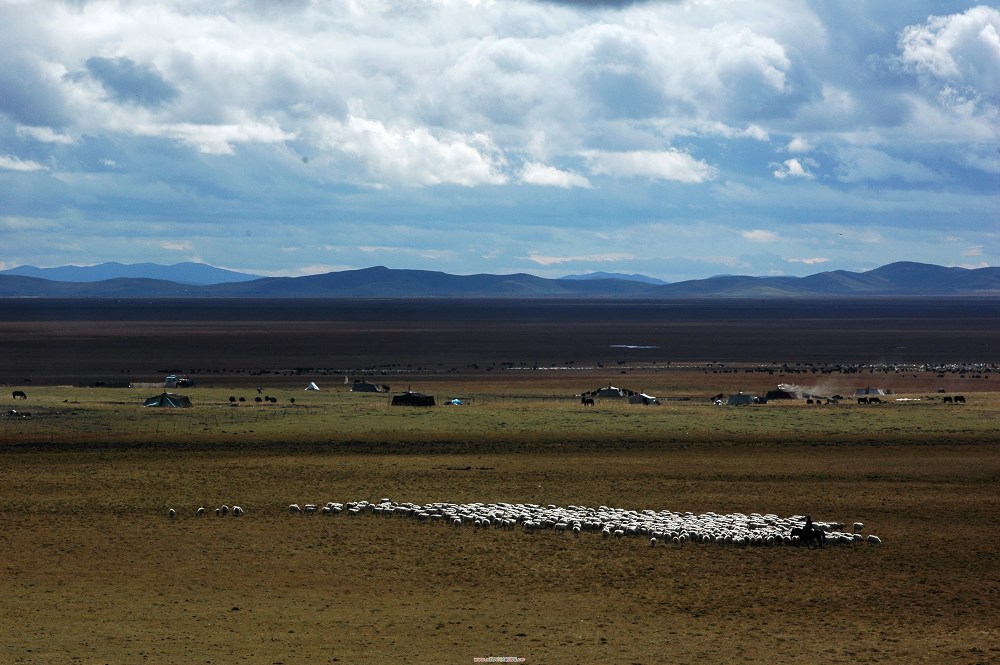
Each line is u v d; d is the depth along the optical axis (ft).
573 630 179.32
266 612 189.57
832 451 403.34
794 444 419.13
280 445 408.67
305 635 173.78
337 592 205.46
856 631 181.37
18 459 371.76
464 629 179.01
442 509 276.41
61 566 224.53
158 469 352.08
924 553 239.50
